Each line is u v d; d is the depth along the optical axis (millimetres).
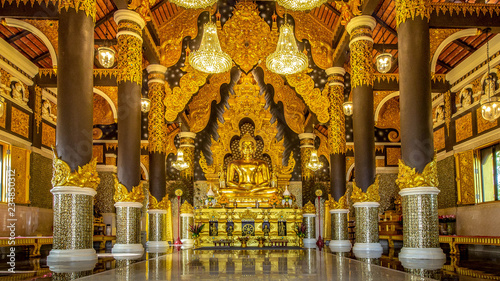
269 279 4754
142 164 18047
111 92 14539
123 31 9625
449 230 12672
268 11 13547
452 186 13484
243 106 18516
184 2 8578
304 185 17406
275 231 14945
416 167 6895
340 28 12328
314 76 13102
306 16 13289
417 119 7043
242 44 13523
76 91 7082
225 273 5402
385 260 6965
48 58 13117
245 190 16531
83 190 6820
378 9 12234
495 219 11242
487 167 12039
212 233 14797
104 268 5977
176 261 7258
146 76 15047
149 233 12039
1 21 10414
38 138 12828
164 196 12328
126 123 9398
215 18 13172
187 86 12859
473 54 12070
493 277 4863
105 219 16906
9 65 11367
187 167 15859
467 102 12781
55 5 8680
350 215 18438
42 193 12945
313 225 16016
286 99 16141
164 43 12828
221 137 18391
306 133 17531
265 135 18531
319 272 5422
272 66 9992
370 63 9922
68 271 5594
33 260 8500
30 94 12586
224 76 16531
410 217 6816
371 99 9781
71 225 6676
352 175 18844
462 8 9258
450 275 5023
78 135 7008
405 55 7293
